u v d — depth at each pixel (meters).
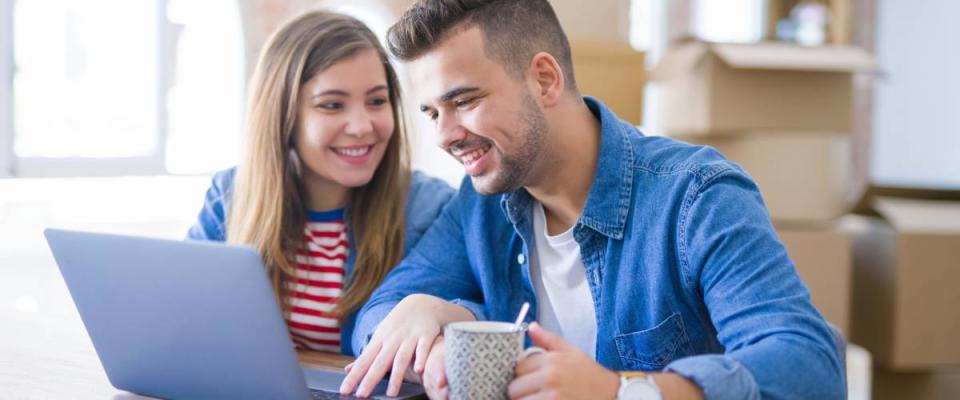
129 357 1.35
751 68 2.95
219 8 3.11
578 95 1.52
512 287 1.63
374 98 1.86
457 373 1.11
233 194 2.00
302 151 1.88
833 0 3.58
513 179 1.41
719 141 3.09
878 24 3.69
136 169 3.01
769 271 1.24
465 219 1.69
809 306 1.21
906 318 2.94
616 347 1.50
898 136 3.68
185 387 1.33
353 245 1.92
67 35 2.89
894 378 3.07
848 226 3.23
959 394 3.04
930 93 3.57
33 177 2.84
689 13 3.88
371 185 1.93
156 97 3.04
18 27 2.81
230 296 1.19
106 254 1.27
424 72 1.38
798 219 3.13
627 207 1.47
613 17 3.59
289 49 1.86
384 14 3.20
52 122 2.89
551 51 1.43
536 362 1.09
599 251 1.50
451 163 3.47
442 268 1.69
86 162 2.92
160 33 3.03
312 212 1.95
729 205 1.33
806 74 3.00
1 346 1.70
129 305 1.30
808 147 3.13
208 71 3.12
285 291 1.91
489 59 1.35
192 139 3.12
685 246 1.37
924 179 3.58
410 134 2.01
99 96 2.96
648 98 3.64
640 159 1.49
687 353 1.45
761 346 1.15
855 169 3.73
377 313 1.58
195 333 1.26
